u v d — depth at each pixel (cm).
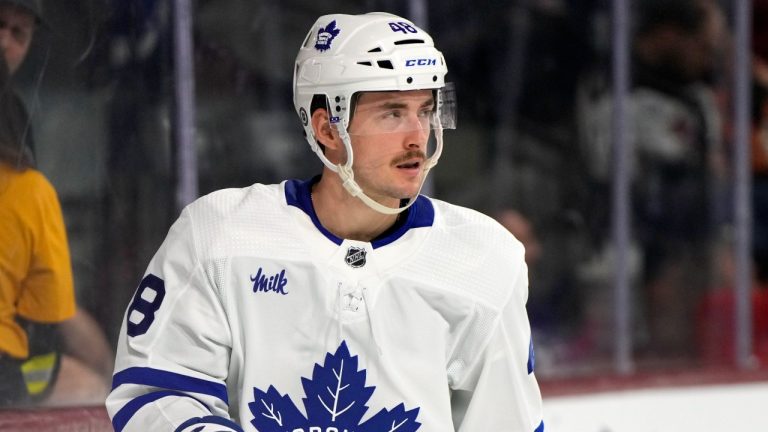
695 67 1291
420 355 655
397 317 654
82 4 887
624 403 1214
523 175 1218
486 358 670
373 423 652
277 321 645
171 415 620
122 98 916
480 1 1186
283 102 1077
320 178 681
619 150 1252
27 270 855
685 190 1289
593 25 1238
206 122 1016
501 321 665
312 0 1090
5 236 841
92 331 902
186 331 641
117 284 916
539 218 1226
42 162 866
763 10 1362
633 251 1265
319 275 646
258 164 1059
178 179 955
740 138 1316
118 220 916
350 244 654
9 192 843
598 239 1248
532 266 1220
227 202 664
